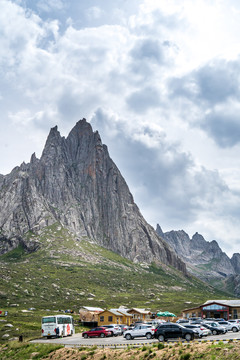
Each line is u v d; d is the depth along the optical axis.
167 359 47.06
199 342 57.06
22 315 125.62
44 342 74.56
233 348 44.84
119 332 87.62
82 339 79.75
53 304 160.50
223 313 119.56
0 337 86.31
